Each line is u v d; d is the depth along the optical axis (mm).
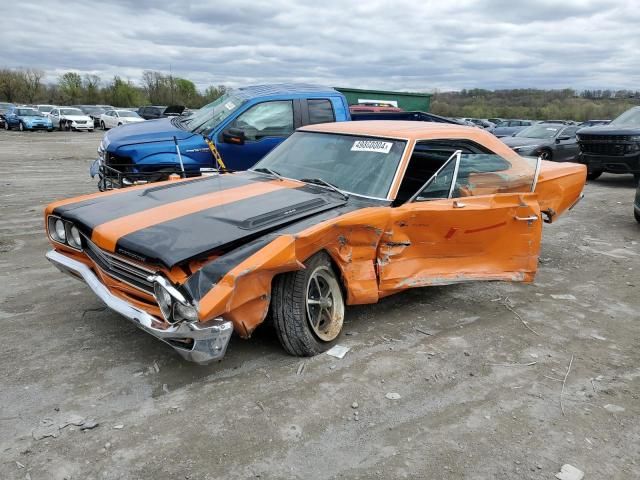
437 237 4242
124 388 3279
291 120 7531
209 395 3227
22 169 14227
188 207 3779
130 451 2713
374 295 3957
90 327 4109
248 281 3133
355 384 3404
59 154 19109
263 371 3520
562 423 3092
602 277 5898
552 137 15602
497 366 3736
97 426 2906
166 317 3053
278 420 3006
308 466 2654
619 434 3006
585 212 9695
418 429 2984
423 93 16875
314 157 4832
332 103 7859
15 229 7238
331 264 3797
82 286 5012
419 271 4238
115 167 6715
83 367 3512
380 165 4422
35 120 34000
